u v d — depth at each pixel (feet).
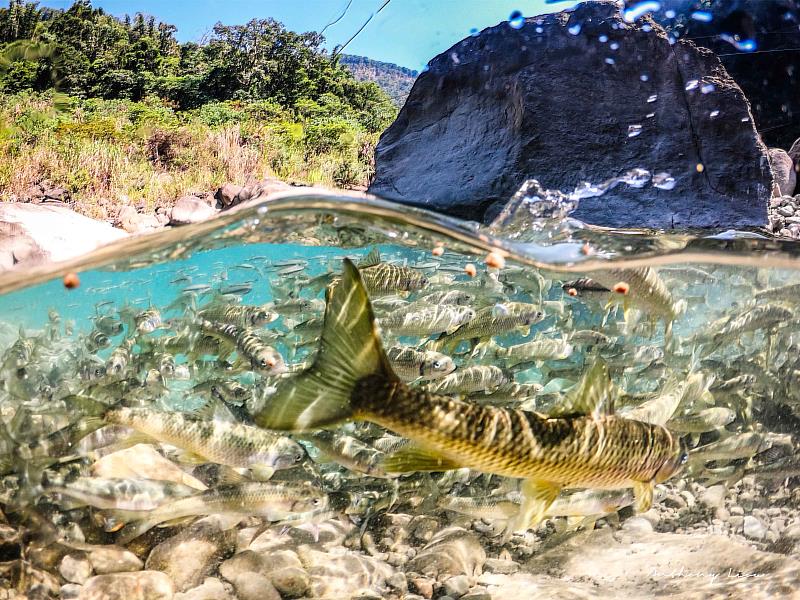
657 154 6.22
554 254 3.67
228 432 2.69
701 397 3.55
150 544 2.73
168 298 5.45
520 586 2.67
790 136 11.53
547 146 6.14
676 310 4.19
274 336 3.85
